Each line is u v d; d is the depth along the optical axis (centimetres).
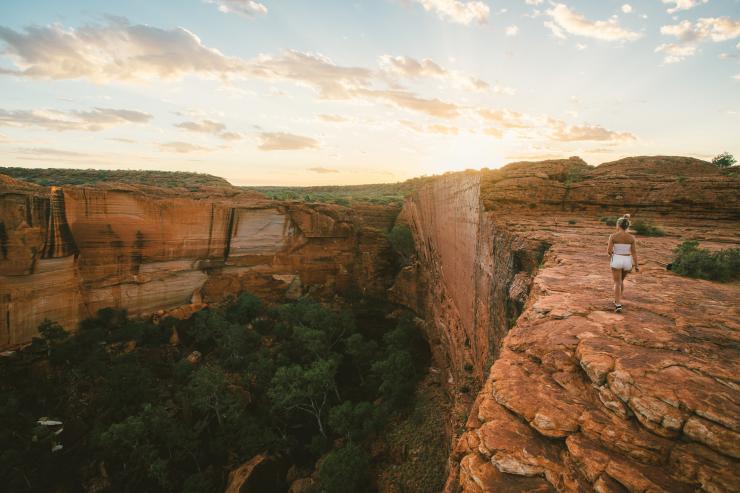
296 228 6378
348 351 4303
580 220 2020
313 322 4700
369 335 6384
